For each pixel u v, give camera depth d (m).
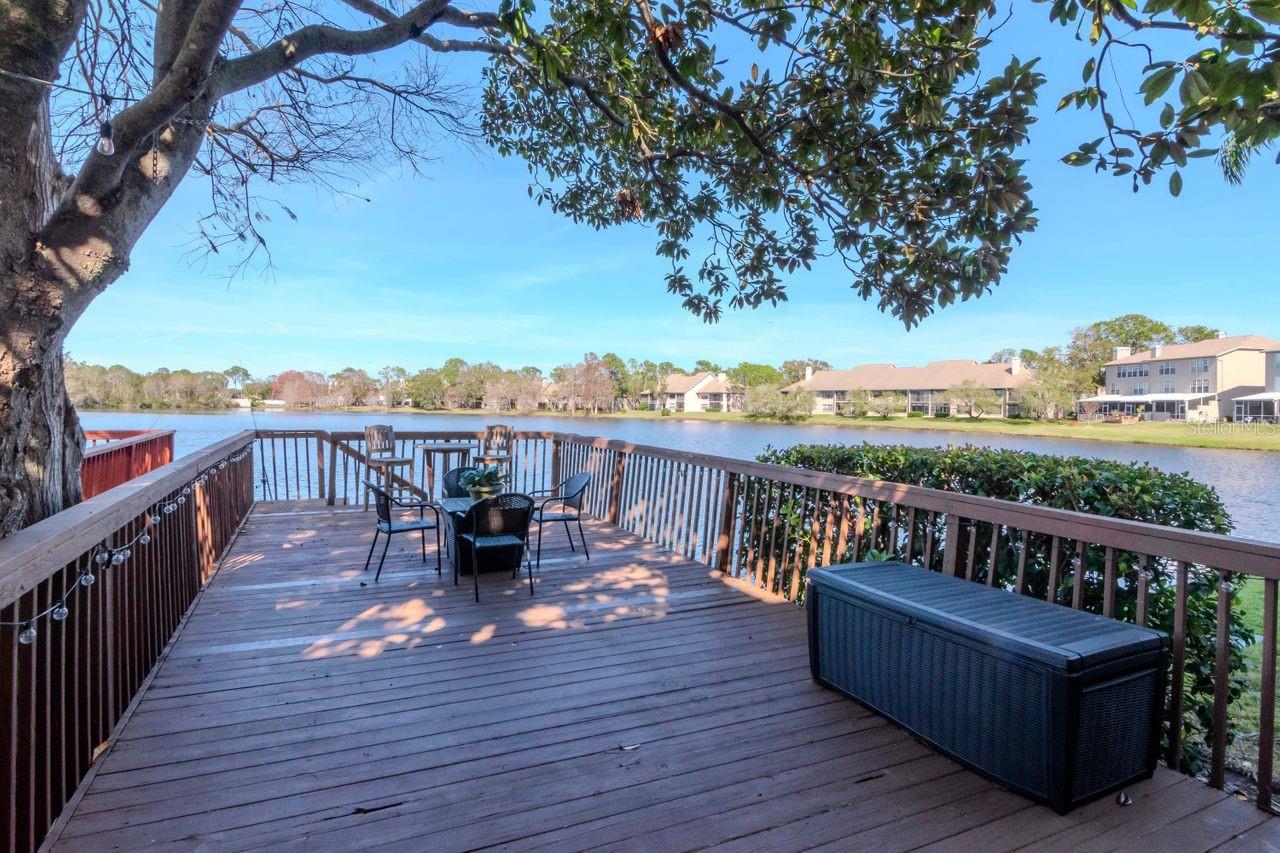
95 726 2.18
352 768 2.11
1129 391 44.25
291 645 3.20
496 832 1.79
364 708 2.54
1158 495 2.83
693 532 5.14
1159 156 2.02
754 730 2.41
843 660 2.67
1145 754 2.04
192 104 2.11
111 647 2.29
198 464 3.70
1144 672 2.00
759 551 4.36
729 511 4.72
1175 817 1.88
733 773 2.11
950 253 2.94
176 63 1.78
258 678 2.80
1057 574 2.63
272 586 4.20
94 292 2.03
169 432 8.23
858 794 2.00
